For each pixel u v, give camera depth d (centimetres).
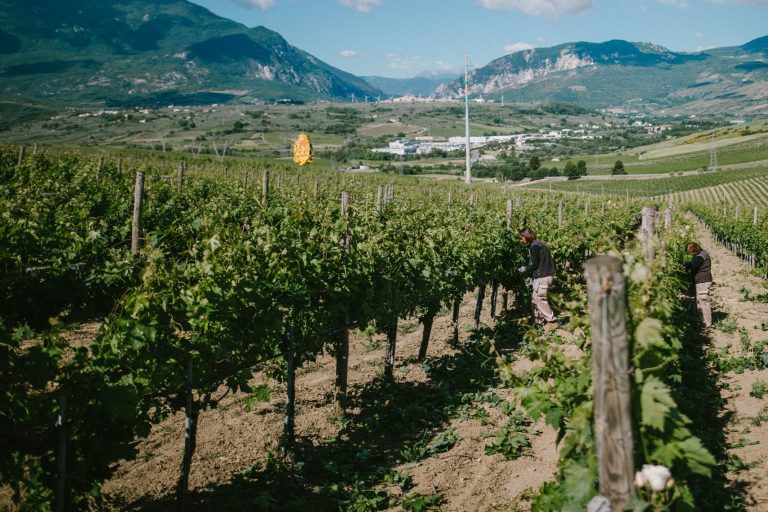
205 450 700
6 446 446
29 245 1024
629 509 314
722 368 979
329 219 1082
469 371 998
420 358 1081
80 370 477
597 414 322
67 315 1138
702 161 15550
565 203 3155
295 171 5691
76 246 1102
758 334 1220
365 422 793
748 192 9106
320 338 804
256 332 675
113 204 1508
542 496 462
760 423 750
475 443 733
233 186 2452
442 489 620
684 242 1493
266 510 564
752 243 2591
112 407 477
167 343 565
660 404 360
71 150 4212
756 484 588
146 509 566
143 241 1302
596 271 317
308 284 766
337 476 645
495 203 3131
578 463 407
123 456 500
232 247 699
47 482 457
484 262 1264
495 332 1256
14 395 446
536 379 536
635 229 2973
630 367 324
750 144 17288
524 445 719
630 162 17462
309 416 813
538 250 1269
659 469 335
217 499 588
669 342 688
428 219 1700
